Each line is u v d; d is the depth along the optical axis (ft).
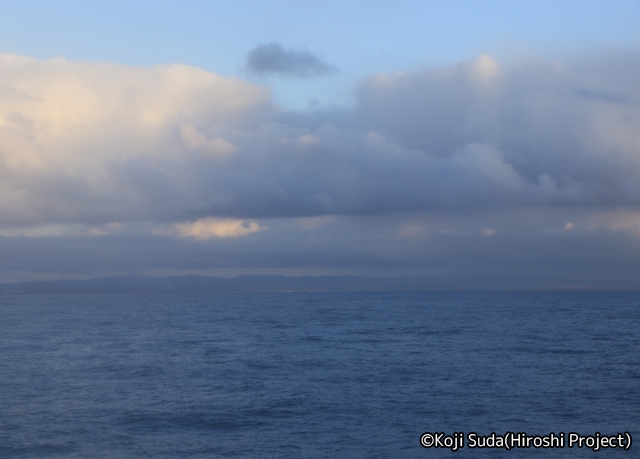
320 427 76.07
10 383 109.09
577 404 89.30
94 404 89.61
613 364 133.18
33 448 66.44
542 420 79.61
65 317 372.17
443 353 157.28
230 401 91.91
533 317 345.92
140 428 75.46
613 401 91.45
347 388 103.40
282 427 76.18
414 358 146.82
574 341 190.29
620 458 63.77
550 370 124.06
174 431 74.13
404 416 81.97
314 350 168.04
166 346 181.98
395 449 66.74
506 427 75.97
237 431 74.23
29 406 88.02
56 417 80.89
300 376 117.80
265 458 63.10
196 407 87.35
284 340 202.90
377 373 121.39
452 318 339.98
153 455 64.03
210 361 142.61
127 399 93.56
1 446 67.05
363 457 63.72
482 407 87.45
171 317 374.02
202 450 65.98
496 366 130.82
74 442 68.95
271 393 98.68
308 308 531.91
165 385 106.93
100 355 156.04
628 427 75.92
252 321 325.01
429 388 102.99
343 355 154.61
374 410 85.71
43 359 146.82
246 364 136.67
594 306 539.29
